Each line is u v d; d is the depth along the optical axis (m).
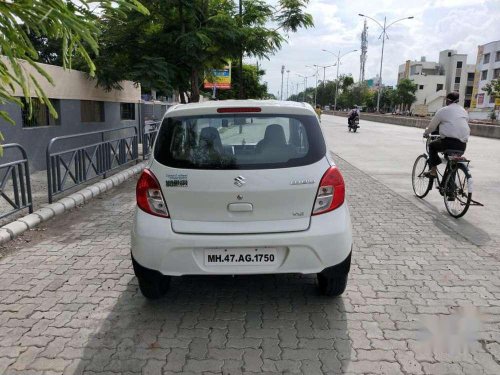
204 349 3.16
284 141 3.46
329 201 3.41
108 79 11.19
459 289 4.11
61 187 7.24
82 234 5.70
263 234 3.32
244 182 3.30
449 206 6.72
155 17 10.99
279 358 3.04
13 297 3.95
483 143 19.95
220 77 20.47
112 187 8.66
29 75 2.30
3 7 2.00
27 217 6.02
